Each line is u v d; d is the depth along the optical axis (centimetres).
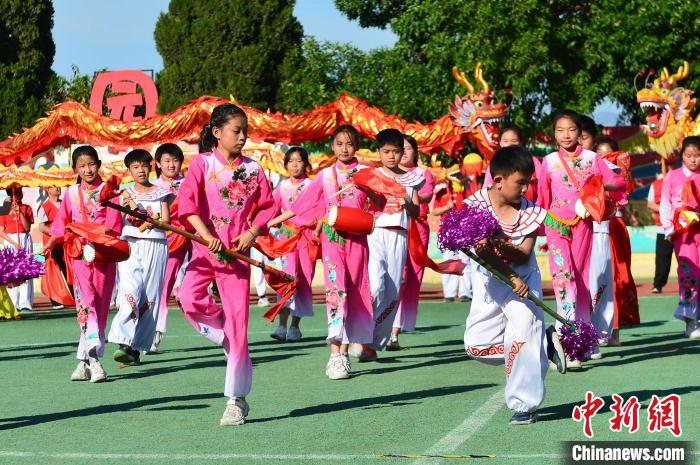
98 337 878
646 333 1163
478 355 651
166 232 1076
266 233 702
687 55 2245
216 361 1004
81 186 907
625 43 2214
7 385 859
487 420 656
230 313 665
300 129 1532
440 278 2244
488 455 553
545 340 635
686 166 1098
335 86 2555
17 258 615
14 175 1642
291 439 610
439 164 1526
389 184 879
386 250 952
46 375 921
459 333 1227
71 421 684
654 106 1952
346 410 707
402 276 965
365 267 906
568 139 934
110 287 886
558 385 788
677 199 1102
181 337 1243
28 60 3350
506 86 2186
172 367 966
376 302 947
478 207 613
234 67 3281
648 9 2195
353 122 1521
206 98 1602
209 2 3325
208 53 3309
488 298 638
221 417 691
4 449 593
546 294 1725
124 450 586
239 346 664
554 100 2244
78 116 1647
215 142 768
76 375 884
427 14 2255
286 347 1108
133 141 1636
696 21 2184
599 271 970
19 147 1659
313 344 1135
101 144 1656
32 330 1370
